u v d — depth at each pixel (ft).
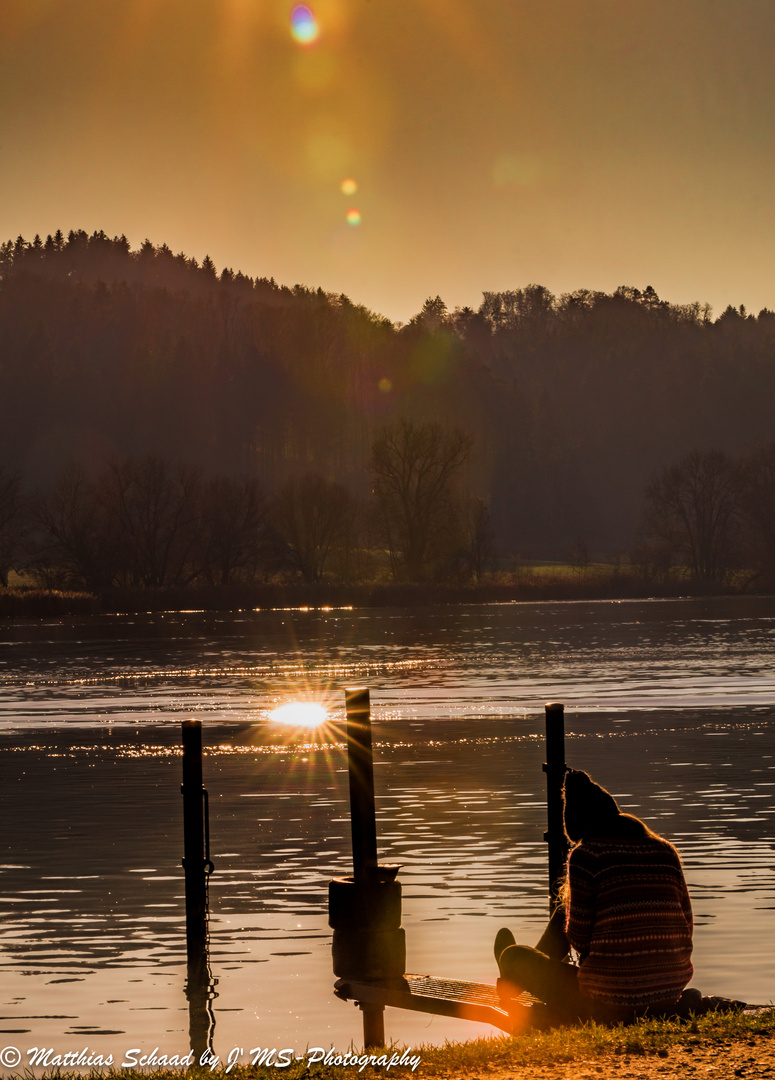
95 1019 58.34
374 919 57.16
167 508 609.83
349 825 102.63
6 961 66.95
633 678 241.76
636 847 45.14
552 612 533.14
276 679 251.60
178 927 73.26
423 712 188.14
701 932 69.00
